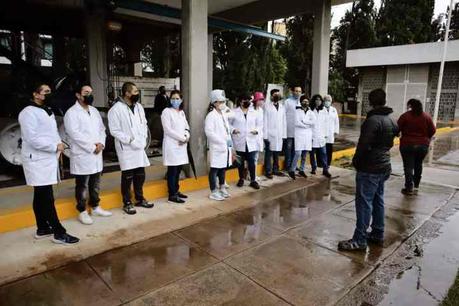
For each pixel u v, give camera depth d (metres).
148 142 6.93
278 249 3.39
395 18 23.02
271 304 2.52
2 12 8.56
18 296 2.55
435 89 18.52
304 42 19.47
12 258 3.05
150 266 3.01
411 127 5.20
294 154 5.93
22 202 4.06
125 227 3.79
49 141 3.17
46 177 3.21
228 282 2.79
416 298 2.61
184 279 2.82
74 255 3.14
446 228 3.98
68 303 2.48
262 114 5.42
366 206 3.32
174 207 4.46
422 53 17.94
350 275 2.93
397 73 19.69
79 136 3.62
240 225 3.97
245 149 5.26
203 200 4.77
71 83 6.91
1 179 5.05
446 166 7.49
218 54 17.47
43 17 9.16
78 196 3.80
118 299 2.54
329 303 2.54
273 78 17.61
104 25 8.33
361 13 22.83
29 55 11.37
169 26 10.62
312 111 6.01
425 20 23.50
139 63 13.76
